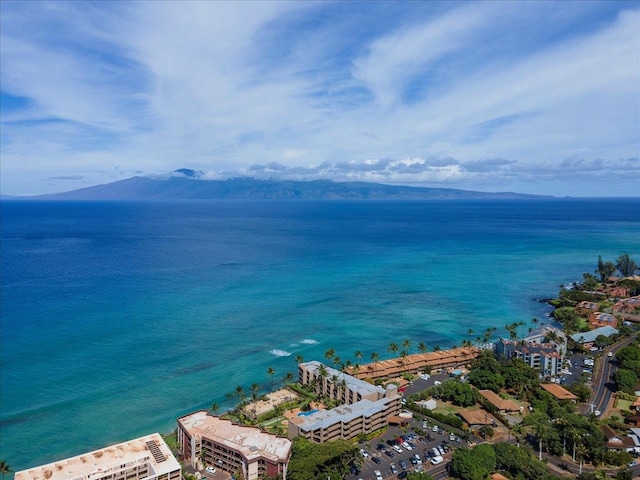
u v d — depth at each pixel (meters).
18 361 198.88
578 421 134.88
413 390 173.75
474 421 146.62
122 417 156.50
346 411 141.62
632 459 124.19
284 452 119.81
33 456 135.38
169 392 174.62
